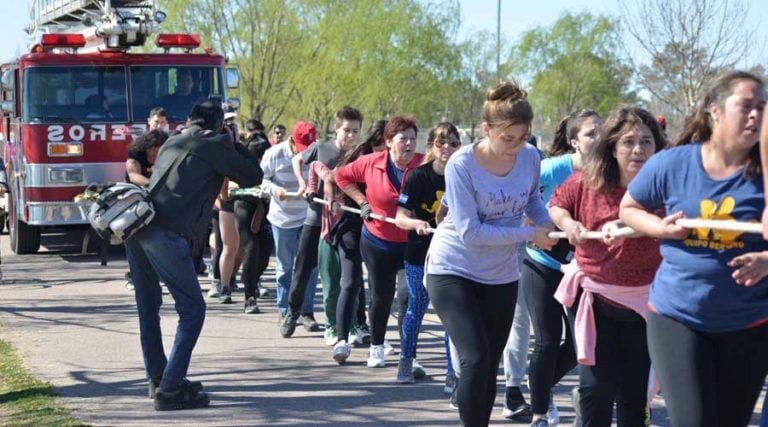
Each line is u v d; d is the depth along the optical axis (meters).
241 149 8.04
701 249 4.66
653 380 5.97
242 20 45.31
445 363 9.66
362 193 9.06
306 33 48.62
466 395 6.01
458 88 61.34
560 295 5.91
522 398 7.70
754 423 7.52
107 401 8.16
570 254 6.72
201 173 7.81
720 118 4.57
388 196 8.73
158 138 9.29
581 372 5.89
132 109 17.19
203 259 15.91
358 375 9.13
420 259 8.44
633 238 5.52
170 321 11.89
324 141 10.59
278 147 11.45
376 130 9.24
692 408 4.67
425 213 7.97
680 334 4.75
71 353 10.07
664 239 4.79
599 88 67.94
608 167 5.68
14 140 18.59
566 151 7.25
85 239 18.77
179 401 7.90
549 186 7.01
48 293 14.30
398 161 8.70
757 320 4.68
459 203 6.04
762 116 4.43
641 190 4.88
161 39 17.41
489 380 6.32
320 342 10.66
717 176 4.64
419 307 8.62
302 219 11.15
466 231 6.02
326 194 9.57
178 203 7.77
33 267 17.44
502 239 6.01
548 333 6.81
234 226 12.93
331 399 8.26
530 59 69.69
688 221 4.58
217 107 8.02
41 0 21.38
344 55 51.03
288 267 11.22
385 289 9.13
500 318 6.29
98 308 12.92
